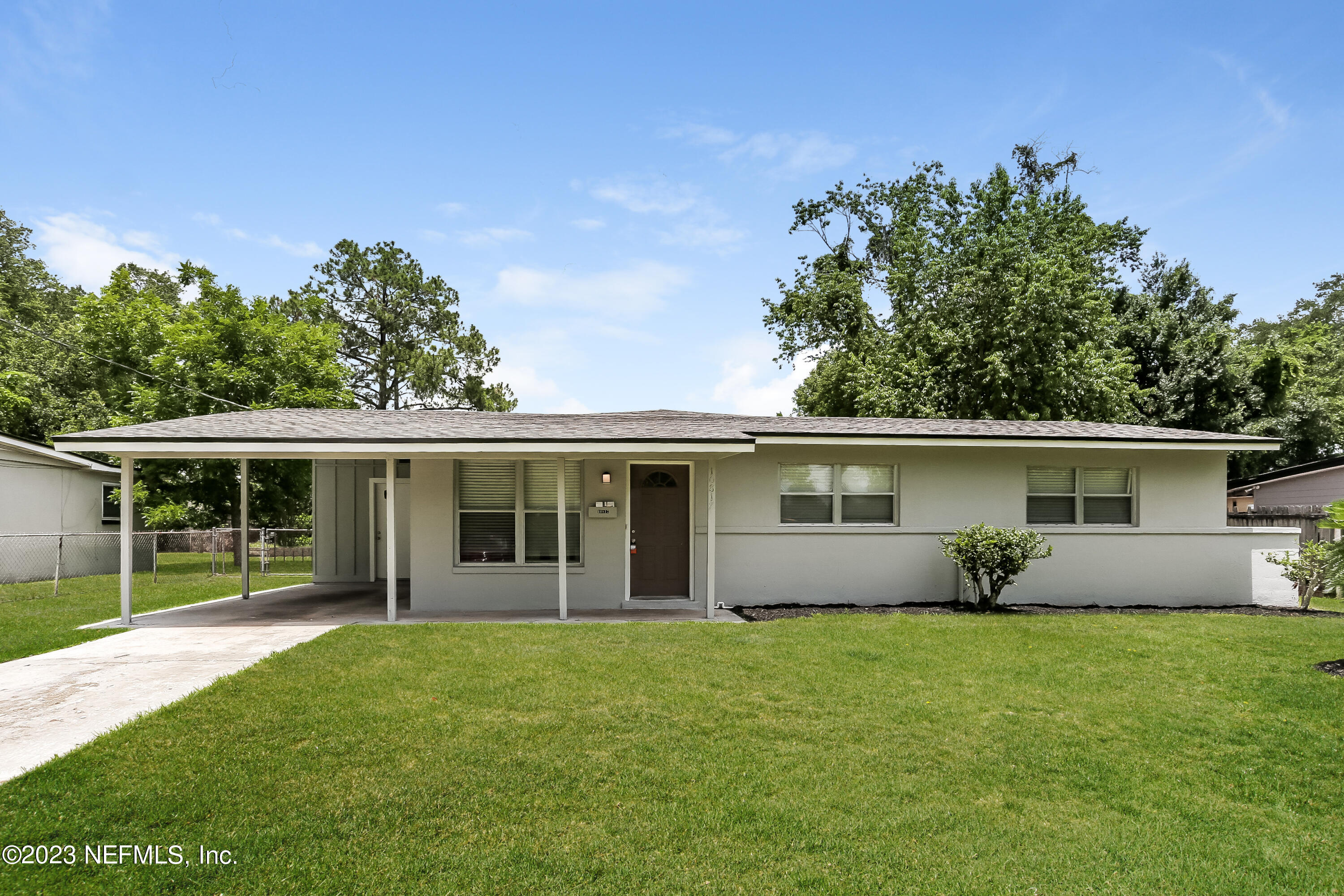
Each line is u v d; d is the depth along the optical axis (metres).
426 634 8.52
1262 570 11.85
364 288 31.08
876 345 26.33
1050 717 5.65
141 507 22.70
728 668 6.95
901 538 11.48
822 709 5.77
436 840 3.66
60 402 27.19
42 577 17.69
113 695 5.99
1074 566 11.62
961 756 4.86
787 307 29.08
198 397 23.16
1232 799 4.30
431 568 10.80
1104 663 7.25
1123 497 12.07
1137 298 26.94
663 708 5.75
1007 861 3.53
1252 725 5.46
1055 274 20.56
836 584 11.37
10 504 16.88
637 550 11.26
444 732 5.17
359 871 3.35
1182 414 24.55
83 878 3.27
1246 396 24.42
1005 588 11.55
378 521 15.25
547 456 9.92
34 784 4.21
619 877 3.34
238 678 6.47
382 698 5.91
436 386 29.03
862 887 3.28
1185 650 7.77
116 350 24.48
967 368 21.55
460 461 10.94
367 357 30.83
